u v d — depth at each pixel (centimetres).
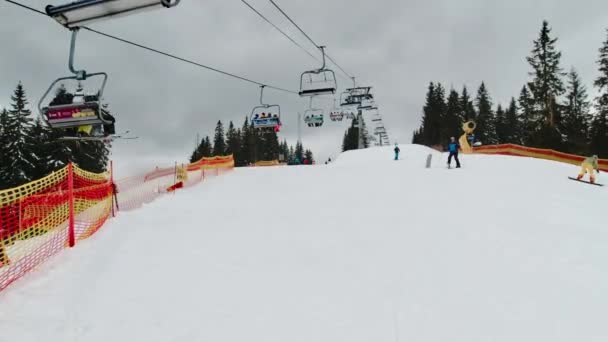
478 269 582
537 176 1706
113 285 539
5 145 3797
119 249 694
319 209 1064
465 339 402
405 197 1205
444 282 538
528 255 642
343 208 1067
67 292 517
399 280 547
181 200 1397
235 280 555
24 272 579
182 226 880
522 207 1038
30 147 3891
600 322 431
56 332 423
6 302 489
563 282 535
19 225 639
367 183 1577
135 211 1104
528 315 448
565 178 1692
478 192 1255
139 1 536
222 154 9975
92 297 504
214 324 437
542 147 4422
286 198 1317
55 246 696
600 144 4388
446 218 899
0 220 596
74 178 834
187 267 605
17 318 451
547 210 1014
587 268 586
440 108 8231
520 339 401
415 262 614
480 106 8031
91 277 565
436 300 486
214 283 545
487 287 520
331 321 441
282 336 412
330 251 677
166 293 514
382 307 471
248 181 1906
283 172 2242
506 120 8669
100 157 4506
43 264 613
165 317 453
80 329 430
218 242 741
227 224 895
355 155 5038
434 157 2730
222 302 489
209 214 1030
